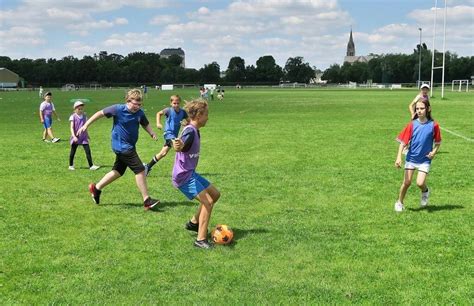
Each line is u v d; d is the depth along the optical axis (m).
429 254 6.21
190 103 6.58
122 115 8.27
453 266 5.82
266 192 9.60
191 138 6.43
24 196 9.41
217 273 5.66
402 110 34.22
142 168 8.41
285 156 13.99
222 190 9.77
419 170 8.14
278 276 5.57
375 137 18.39
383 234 7.01
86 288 5.28
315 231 7.17
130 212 8.28
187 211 8.34
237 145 16.42
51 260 6.08
